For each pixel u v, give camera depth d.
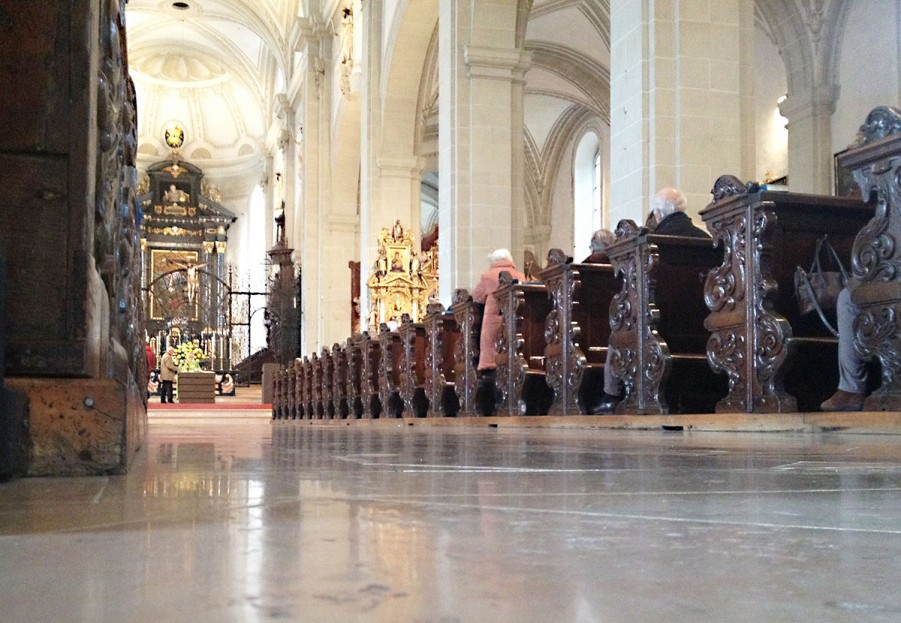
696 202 9.85
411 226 23.31
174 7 39.09
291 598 0.68
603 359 8.29
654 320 6.99
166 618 0.61
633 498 1.56
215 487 1.81
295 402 20.34
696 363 7.05
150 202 43.03
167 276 41.09
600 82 26.97
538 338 9.34
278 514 1.29
